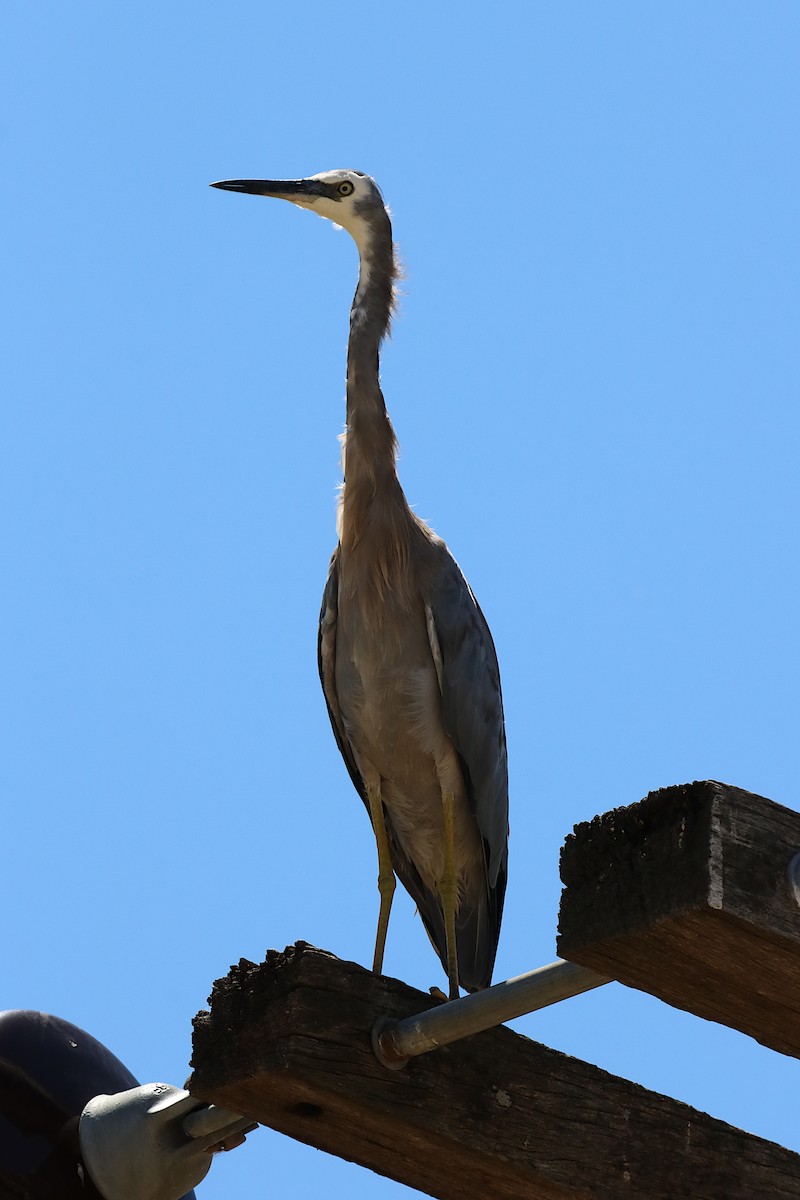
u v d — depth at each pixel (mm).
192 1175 7152
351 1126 6422
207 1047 6328
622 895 5309
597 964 5543
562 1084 6797
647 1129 6945
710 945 5277
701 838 5121
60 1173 7301
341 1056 6105
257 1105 6383
